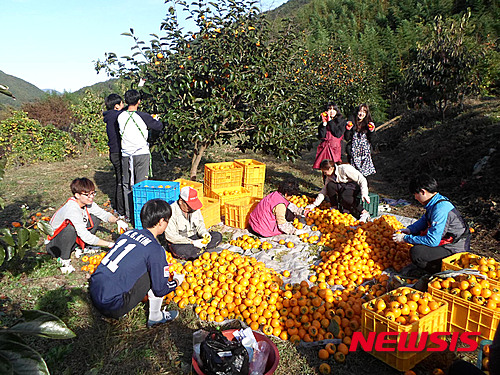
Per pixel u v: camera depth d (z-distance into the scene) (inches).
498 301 126.2
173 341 142.5
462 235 168.1
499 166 304.5
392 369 126.6
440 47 513.3
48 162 518.9
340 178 264.7
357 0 1663.4
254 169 309.7
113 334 146.2
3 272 189.8
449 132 435.2
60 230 187.9
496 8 1075.9
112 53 284.5
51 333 57.8
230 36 298.5
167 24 292.7
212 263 189.2
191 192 199.5
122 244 141.9
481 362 117.6
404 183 371.2
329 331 139.9
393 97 848.9
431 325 126.4
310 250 218.5
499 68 666.8
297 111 336.5
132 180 268.2
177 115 275.3
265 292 160.7
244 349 115.9
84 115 600.4
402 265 191.5
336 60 764.6
